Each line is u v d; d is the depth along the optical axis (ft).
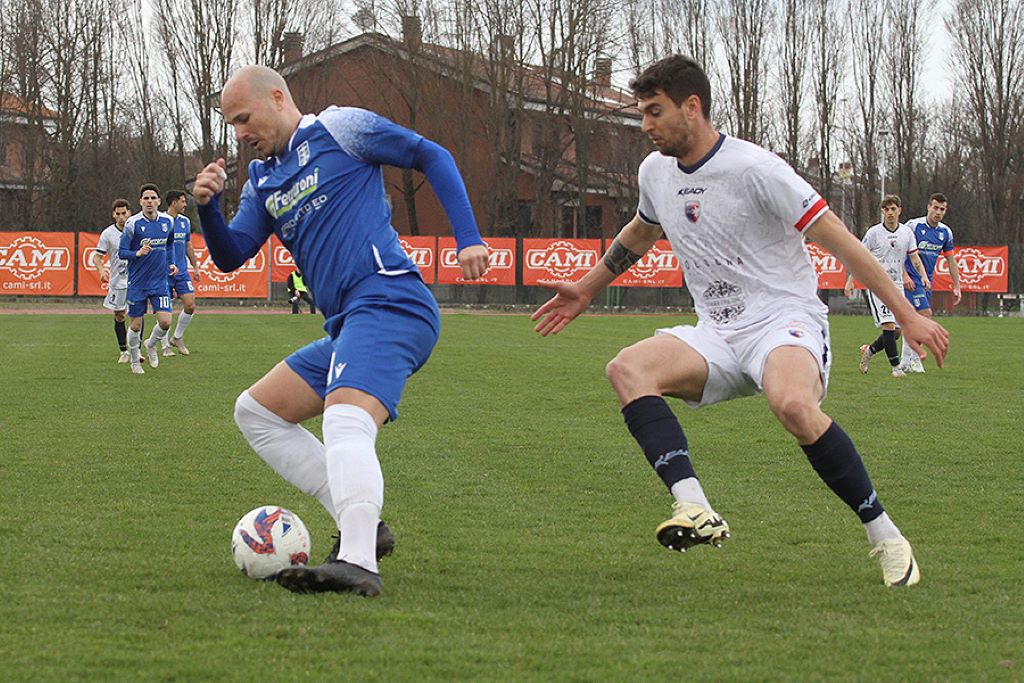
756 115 371.97
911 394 99.96
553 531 47.32
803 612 34.58
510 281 282.77
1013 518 50.34
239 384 103.60
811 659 29.68
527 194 371.15
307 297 245.24
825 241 37.99
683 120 38.37
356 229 37.45
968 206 407.03
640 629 32.48
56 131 366.43
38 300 268.00
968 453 68.33
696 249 39.81
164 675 27.71
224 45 357.20
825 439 37.63
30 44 366.02
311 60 349.41
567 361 130.52
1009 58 378.12
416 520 49.29
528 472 61.77
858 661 29.60
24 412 83.61
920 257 128.88
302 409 39.70
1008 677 28.43
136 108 378.53
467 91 349.00
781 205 38.01
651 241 43.73
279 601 34.68
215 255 39.32
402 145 37.73
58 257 258.16
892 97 388.16
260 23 352.90
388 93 360.89
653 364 38.91
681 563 41.57
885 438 74.33
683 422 80.74
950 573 40.04
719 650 30.42
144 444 69.56
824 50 378.53
